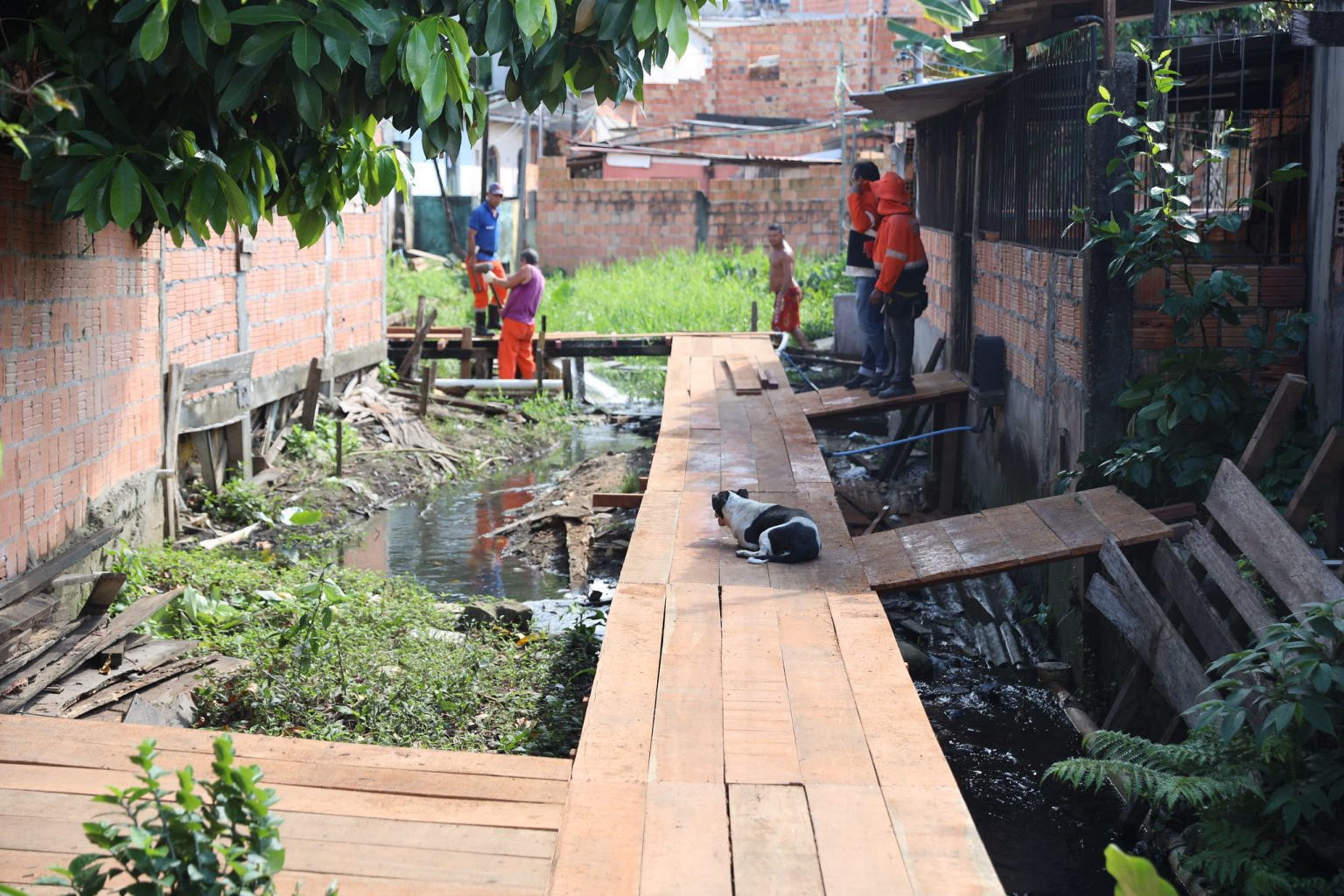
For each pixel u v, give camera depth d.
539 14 4.99
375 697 6.16
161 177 5.48
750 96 32.12
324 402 12.98
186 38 4.70
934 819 3.71
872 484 12.40
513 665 6.91
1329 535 6.12
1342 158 6.69
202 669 6.21
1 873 3.40
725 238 27.16
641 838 3.58
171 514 8.73
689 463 8.67
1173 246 7.11
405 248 26.58
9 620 5.72
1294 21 6.20
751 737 4.29
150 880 2.56
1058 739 6.53
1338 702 4.59
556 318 21.12
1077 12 8.60
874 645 5.21
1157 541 6.41
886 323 11.16
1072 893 5.04
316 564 8.75
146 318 8.36
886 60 31.31
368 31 4.98
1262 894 4.32
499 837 3.66
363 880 3.41
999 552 6.48
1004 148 10.18
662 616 5.57
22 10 5.27
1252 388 7.26
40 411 6.47
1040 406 8.66
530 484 12.62
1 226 5.93
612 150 26.83
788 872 3.40
